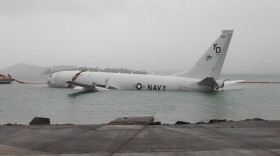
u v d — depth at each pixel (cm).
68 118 3275
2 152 1082
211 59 7556
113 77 8056
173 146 1156
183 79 7775
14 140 1291
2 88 10231
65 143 1225
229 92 8000
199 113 3747
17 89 9500
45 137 1351
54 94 7075
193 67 7806
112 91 7625
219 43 7450
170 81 7806
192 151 1074
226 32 7388
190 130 1523
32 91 8194
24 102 5325
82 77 8194
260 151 1064
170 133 1436
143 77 7962
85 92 7494
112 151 1086
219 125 1692
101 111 3988
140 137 1339
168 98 6122
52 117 3353
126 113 3822
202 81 7056
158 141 1250
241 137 1333
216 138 1310
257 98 6294
